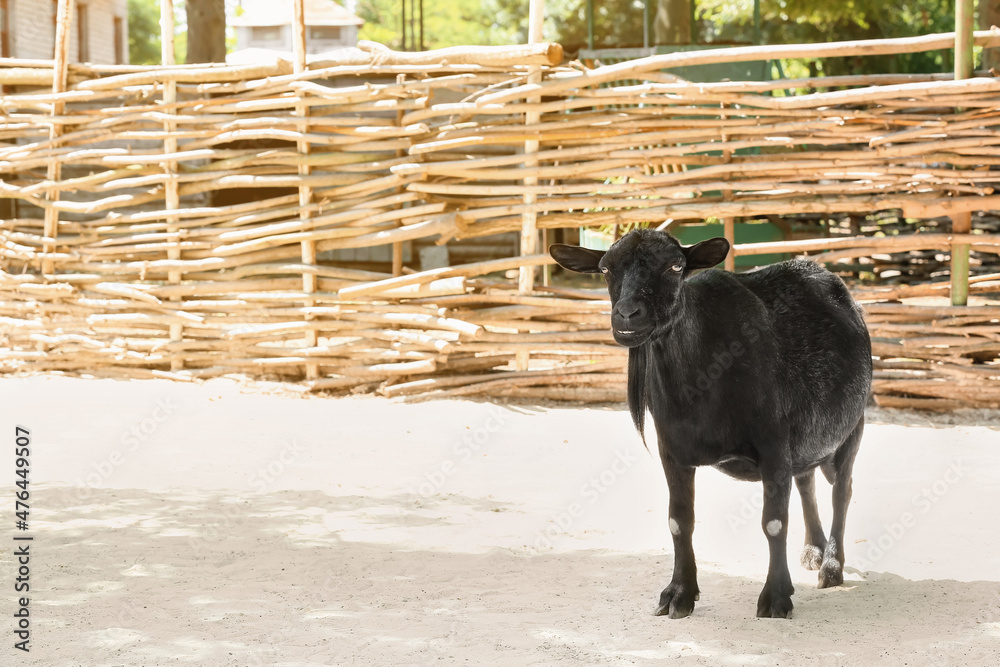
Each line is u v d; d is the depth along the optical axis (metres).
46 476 7.88
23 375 12.35
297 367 12.02
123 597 5.05
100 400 10.84
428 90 11.40
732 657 4.24
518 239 16.84
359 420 10.07
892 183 10.58
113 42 26.44
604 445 9.05
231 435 9.34
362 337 11.87
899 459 8.36
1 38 21.08
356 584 5.30
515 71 11.10
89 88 12.56
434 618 4.75
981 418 10.07
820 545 5.72
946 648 4.31
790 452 5.06
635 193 11.29
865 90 10.23
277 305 12.05
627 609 4.91
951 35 10.29
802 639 4.46
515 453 8.73
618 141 10.91
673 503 4.94
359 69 11.57
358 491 7.47
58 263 12.71
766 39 29.52
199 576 5.42
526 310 11.20
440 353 11.30
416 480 7.82
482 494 7.40
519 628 4.61
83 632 4.52
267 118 11.87
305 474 7.98
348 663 4.18
